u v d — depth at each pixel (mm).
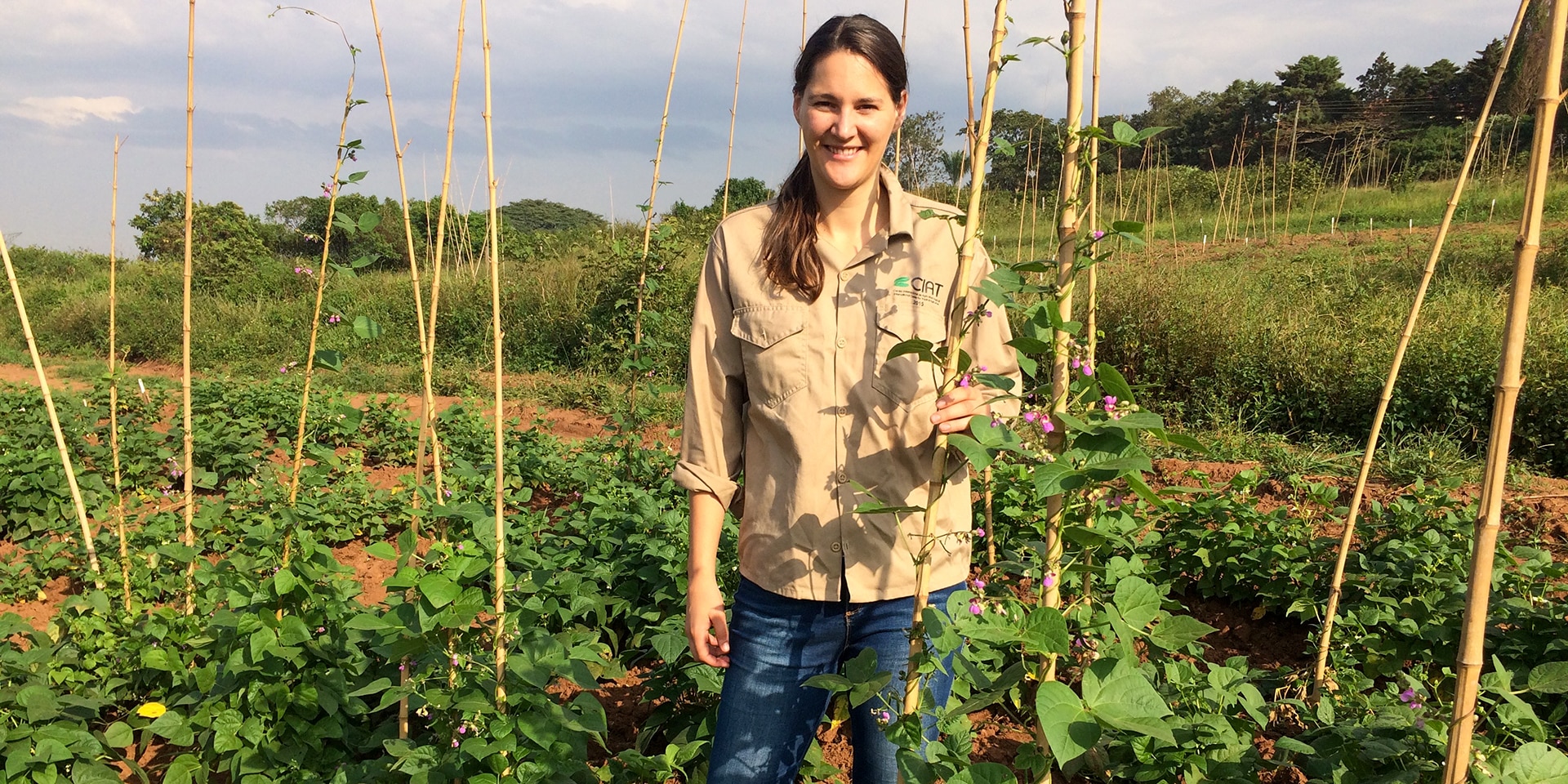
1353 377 8211
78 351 17359
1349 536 3299
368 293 16062
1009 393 1627
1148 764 2773
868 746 1913
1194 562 4805
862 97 1754
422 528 3648
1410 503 5199
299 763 2936
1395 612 3898
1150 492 1454
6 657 3369
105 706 3525
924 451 1873
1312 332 9023
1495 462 1495
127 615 3715
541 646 2436
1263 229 20812
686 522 4387
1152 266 11711
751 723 1963
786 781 1999
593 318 12086
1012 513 4398
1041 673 1809
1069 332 1637
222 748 2908
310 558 3221
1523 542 5324
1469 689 1565
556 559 4426
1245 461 7398
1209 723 2764
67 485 6055
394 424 8477
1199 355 9289
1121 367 9797
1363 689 3402
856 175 1806
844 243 1900
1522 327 1455
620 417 6934
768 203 1990
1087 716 1419
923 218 1880
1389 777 2402
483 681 2426
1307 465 7301
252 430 8219
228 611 3318
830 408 1863
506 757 2369
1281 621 4613
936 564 1887
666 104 7250
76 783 2881
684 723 3404
